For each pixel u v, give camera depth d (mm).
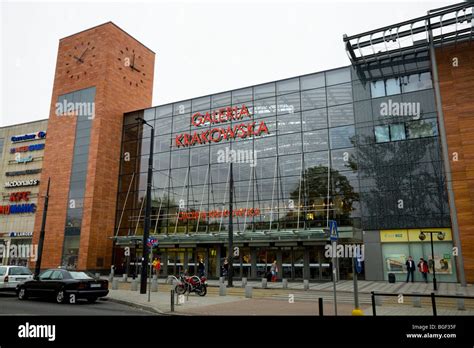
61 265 38375
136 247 38094
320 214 29656
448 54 27031
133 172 41062
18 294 16766
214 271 32844
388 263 26641
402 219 26781
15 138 49375
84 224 38281
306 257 29109
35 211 45156
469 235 23875
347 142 30172
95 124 40781
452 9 24469
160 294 18453
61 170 41625
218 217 34344
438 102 26406
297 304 14742
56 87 44844
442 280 24812
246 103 35875
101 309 13445
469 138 25188
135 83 45531
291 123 33062
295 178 31594
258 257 30797
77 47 44750
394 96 29000
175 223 36625
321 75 32656
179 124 39500
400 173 27562
